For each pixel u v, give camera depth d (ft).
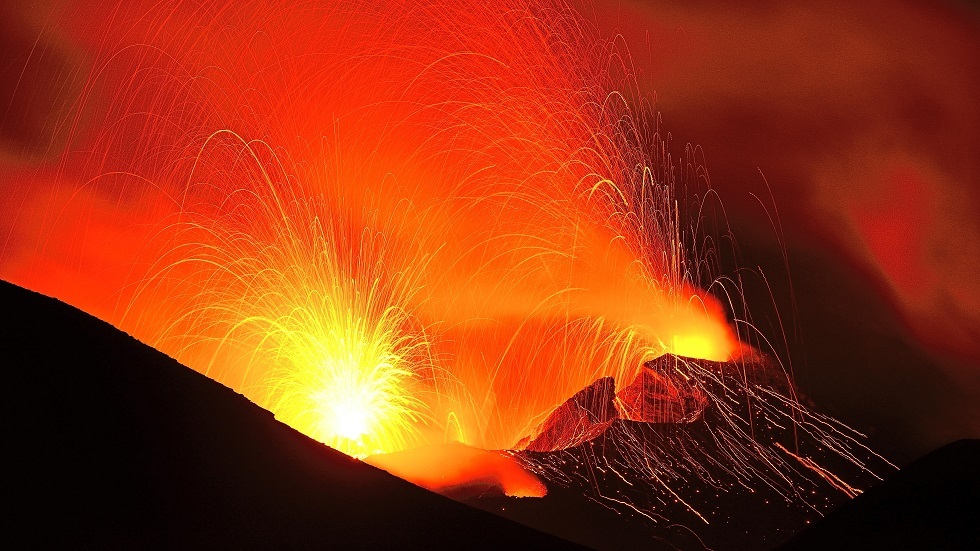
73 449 42.78
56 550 37.55
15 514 38.42
